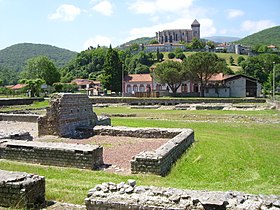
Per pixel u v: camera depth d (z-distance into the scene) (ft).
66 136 80.38
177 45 646.33
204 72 269.44
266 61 390.21
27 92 281.54
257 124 106.32
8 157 54.75
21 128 101.71
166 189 27.04
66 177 42.50
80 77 513.45
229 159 55.67
